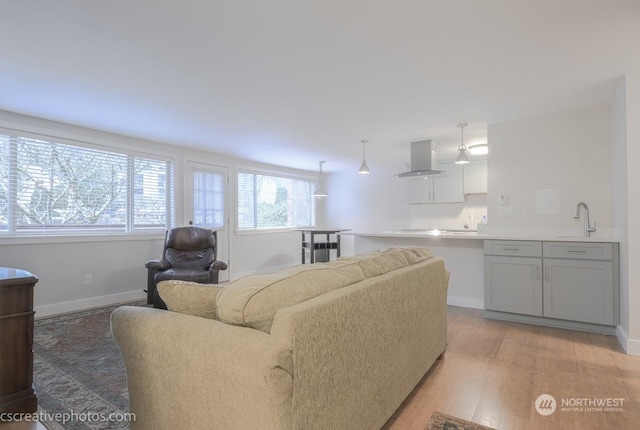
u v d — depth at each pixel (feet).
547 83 9.34
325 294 4.55
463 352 9.04
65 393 6.94
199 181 17.83
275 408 3.46
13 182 11.71
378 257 6.72
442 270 8.59
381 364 5.51
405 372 6.40
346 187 25.77
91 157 13.69
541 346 9.43
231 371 3.63
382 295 5.56
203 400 3.92
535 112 11.81
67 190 13.01
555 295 10.96
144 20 6.29
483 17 6.27
